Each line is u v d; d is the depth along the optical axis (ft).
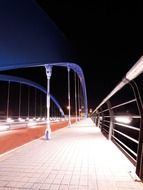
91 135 46.98
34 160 21.43
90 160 21.31
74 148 28.58
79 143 33.47
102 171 17.49
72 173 17.01
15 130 73.61
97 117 85.66
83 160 21.33
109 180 15.31
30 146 30.66
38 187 13.99
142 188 13.79
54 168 18.43
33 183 14.74
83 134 49.85
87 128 74.33
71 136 45.01
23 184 14.53
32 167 18.78
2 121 125.70
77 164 19.76
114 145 31.07
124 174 16.66
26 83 268.82
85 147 29.30
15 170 17.87
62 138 41.22
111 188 13.80
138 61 11.65
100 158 22.18
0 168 18.47
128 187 13.96
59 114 375.86
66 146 30.45
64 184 14.55
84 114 371.56
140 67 12.37
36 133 60.34
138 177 15.39
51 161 20.97
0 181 15.15
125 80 15.78
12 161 21.03
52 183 14.74
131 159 20.03
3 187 13.98
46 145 31.58
